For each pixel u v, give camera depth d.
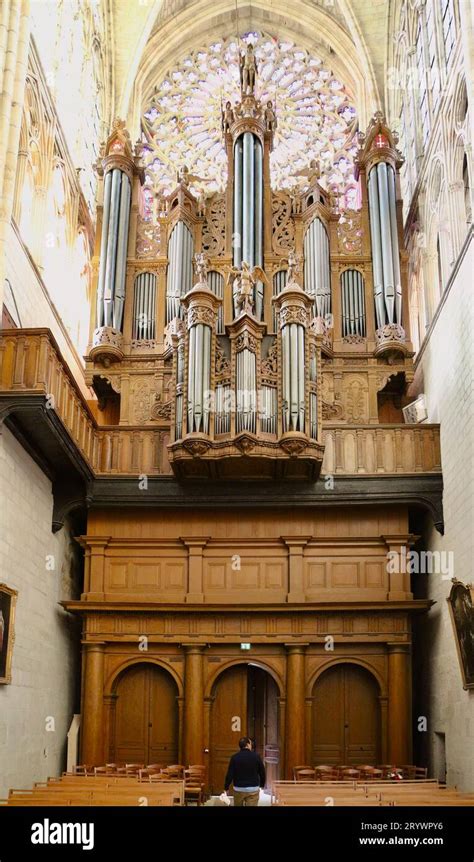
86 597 20.91
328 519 21.36
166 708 21.02
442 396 20.59
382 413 24.28
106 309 23.69
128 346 23.73
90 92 29.23
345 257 24.58
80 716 20.88
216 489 20.67
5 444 15.87
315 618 20.72
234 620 20.81
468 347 17.92
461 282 18.55
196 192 31.05
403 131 29.14
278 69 34.97
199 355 19.92
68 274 24.98
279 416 19.64
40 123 21.31
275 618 20.80
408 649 20.50
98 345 23.23
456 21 20.77
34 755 17.98
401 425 21.06
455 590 16.97
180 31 34.28
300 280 24.20
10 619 15.95
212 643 20.75
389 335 23.27
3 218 16.06
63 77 24.73
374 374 23.36
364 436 21.11
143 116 34.59
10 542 16.42
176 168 33.94
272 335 20.66
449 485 19.72
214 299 20.53
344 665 21.16
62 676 20.70
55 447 17.78
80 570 22.81
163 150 34.25
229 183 25.41
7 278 17.20
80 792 14.20
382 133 25.92
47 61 23.06
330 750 20.61
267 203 25.27
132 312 24.19
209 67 35.31
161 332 23.86
